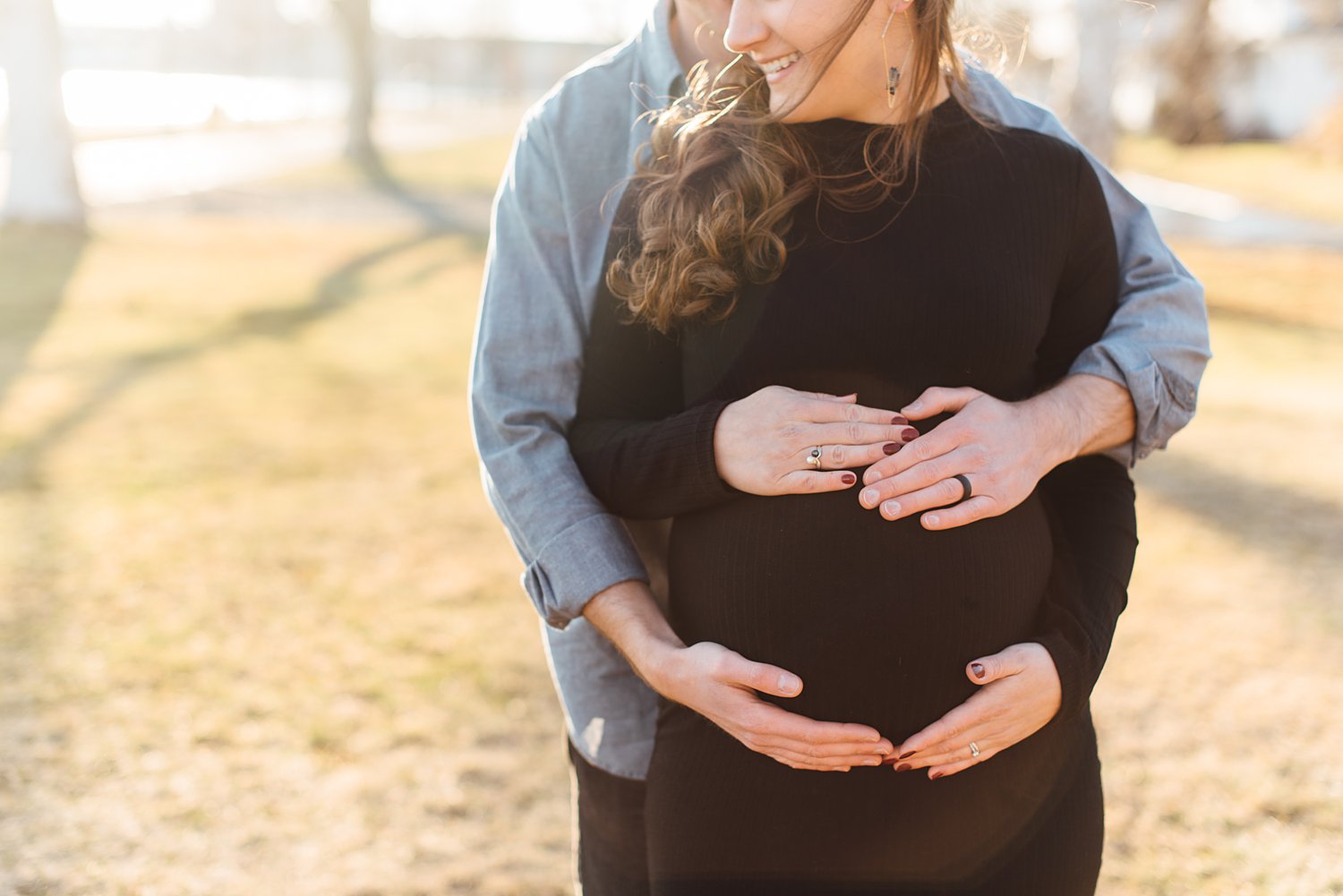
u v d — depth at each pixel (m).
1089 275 1.50
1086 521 1.51
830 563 1.34
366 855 2.73
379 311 9.97
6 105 13.33
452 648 3.76
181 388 7.07
